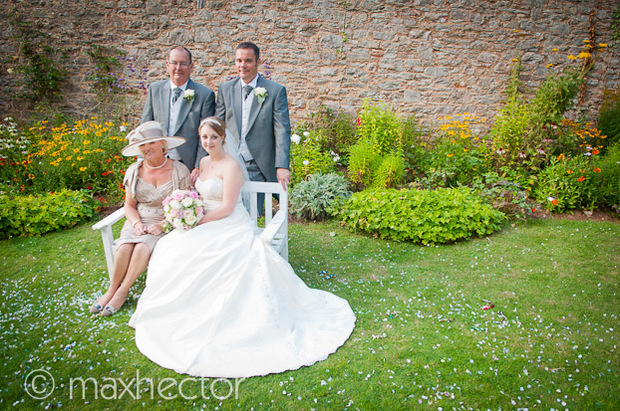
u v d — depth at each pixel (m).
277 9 6.66
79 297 3.03
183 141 3.02
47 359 2.32
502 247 4.16
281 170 3.43
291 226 4.68
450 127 6.93
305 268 3.64
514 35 6.92
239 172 2.91
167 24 6.64
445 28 6.84
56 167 5.13
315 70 6.93
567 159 5.61
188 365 2.23
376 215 4.33
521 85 7.10
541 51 7.01
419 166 6.20
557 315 2.92
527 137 6.12
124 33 6.65
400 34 6.84
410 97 7.11
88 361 2.30
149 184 2.97
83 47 6.67
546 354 2.45
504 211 4.86
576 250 4.08
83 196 4.78
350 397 2.07
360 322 2.76
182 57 3.38
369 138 6.25
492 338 2.61
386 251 4.05
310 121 7.04
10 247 3.95
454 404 2.03
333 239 4.33
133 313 2.75
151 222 2.99
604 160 5.67
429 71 7.01
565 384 2.19
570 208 5.29
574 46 7.03
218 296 2.50
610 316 2.91
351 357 2.38
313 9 6.68
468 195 4.68
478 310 2.97
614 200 5.18
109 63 6.71
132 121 6.93
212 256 2.56
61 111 6.87
